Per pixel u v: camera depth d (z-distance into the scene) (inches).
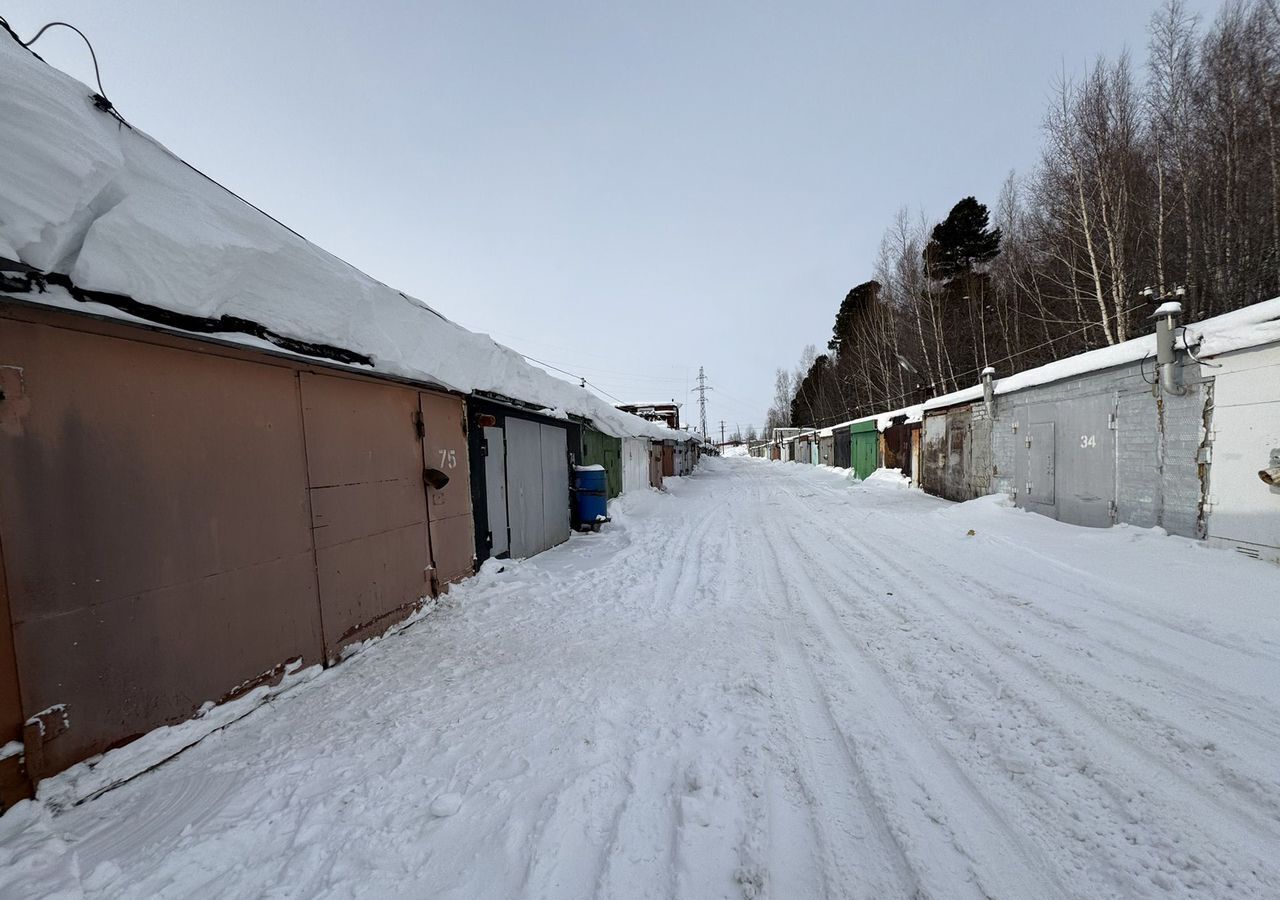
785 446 2068.2
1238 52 555.2
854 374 1464.1
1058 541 268.5
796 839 77.0
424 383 196.9
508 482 277.3
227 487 117.5
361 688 132.5
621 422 537.3
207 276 107.4
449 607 202.7
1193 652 136.5
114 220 91.3
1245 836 75.3
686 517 465.7
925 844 75.4
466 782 91.4
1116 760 93.9
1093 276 584.4
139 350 100.0
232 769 96.6
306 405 142.3
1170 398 242.2
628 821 81.3
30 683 81.5
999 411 411.8
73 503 88.3
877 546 301.7
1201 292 564.7
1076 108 617.3
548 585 232.8
